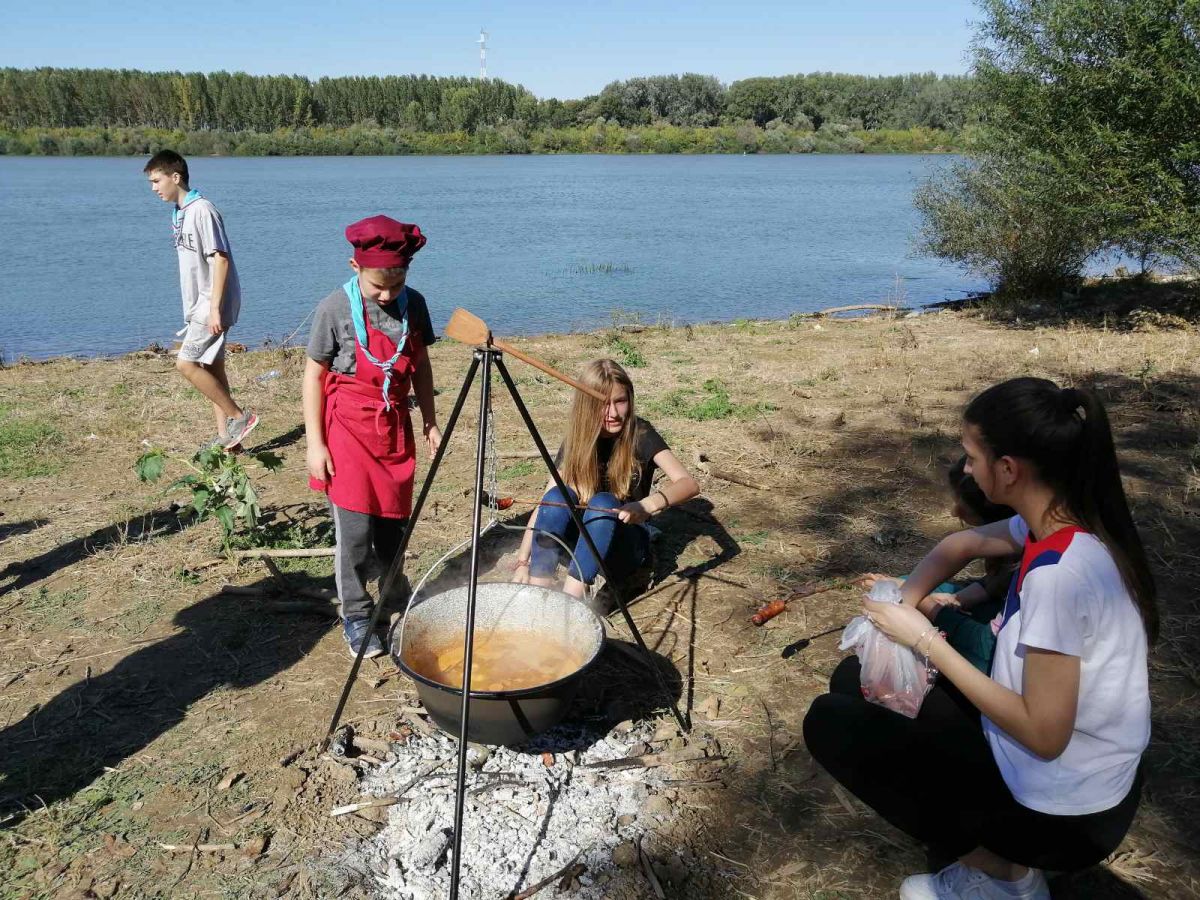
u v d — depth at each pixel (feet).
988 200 46.47
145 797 10.36
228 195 148.15
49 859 9.44
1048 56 37.11
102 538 17.57
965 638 8.95
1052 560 6.77
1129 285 47.93
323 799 10.30
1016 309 44.06
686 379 30.63
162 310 51.49
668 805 10.11
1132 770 7.09
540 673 11.30
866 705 8.35
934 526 17.65
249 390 28.84
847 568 15.90
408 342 12.31
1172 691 12.00
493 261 73.10
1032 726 6.80
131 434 23.99
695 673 12.78
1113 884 8.89
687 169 249.34
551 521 13.96
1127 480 19.70
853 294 58.08
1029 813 7.27
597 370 13.42
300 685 12.58
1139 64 34.96
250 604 14.88
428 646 11.33
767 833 9.73
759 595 15.02
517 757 10.91
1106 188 36.68
